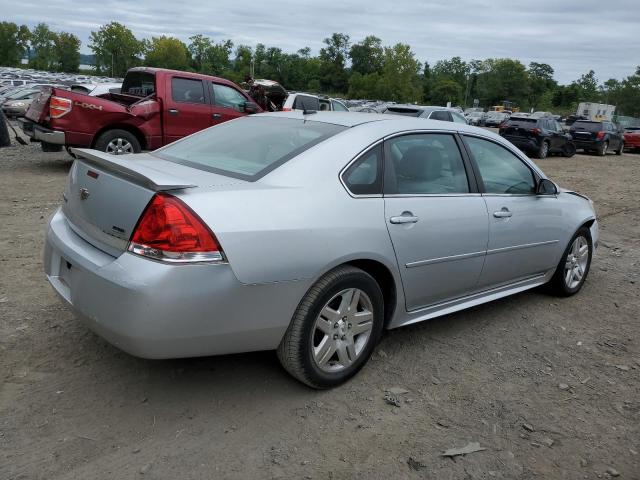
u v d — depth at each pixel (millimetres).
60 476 2480
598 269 6266
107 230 2902
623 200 11594
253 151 3465
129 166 2875
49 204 7625
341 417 3049
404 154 3656
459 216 3805
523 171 4559
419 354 3838
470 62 149500
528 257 4512
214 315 2732
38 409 2934
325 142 3375
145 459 2623
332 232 3070
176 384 3246
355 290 3250
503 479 2664
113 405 3016
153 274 2619
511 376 3635
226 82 11375
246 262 2768
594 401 3408
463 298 4117
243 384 3291
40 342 3607
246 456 2691
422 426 3021
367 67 130625
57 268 3221
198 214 2693
